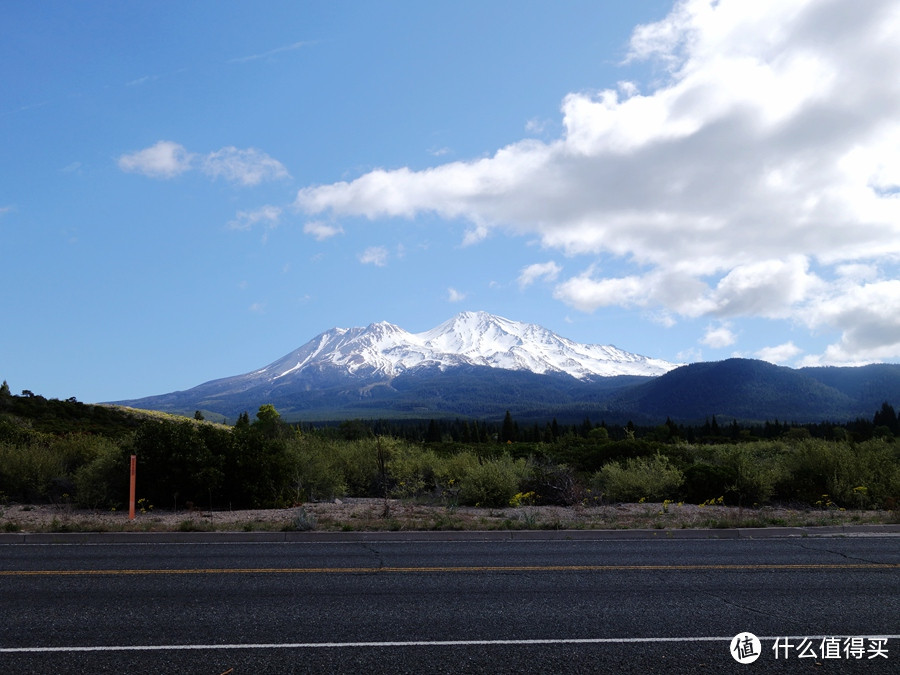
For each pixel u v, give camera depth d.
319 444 22.77
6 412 41.31
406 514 14.95
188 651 5.62
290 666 5.30
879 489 17.52
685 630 6.27
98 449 18.58
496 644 5.83
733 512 15.68
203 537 11.74
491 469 17.94
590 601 7.29
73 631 6.12
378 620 6.52
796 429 65.56
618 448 25.62
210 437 17.36
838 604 7.21
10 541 11.39
